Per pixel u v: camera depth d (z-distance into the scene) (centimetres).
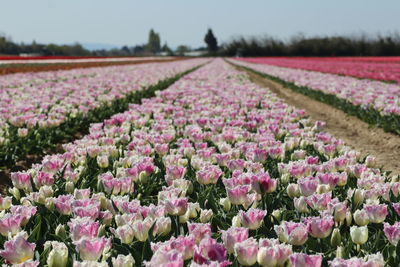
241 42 8662
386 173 446
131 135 634
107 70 2547
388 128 869
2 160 646
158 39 16175
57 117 766
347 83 1505
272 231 290
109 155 479
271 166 454
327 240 275
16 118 689
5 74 2119
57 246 247
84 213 280
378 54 6181
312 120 1130
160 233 269
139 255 254
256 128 675
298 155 462
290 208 349
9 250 231
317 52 7206
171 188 332
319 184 329
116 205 311
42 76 1944
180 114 766
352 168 391
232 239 232
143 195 383
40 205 329
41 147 712
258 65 3788
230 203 331
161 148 475
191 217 311
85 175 428
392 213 320
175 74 2230
